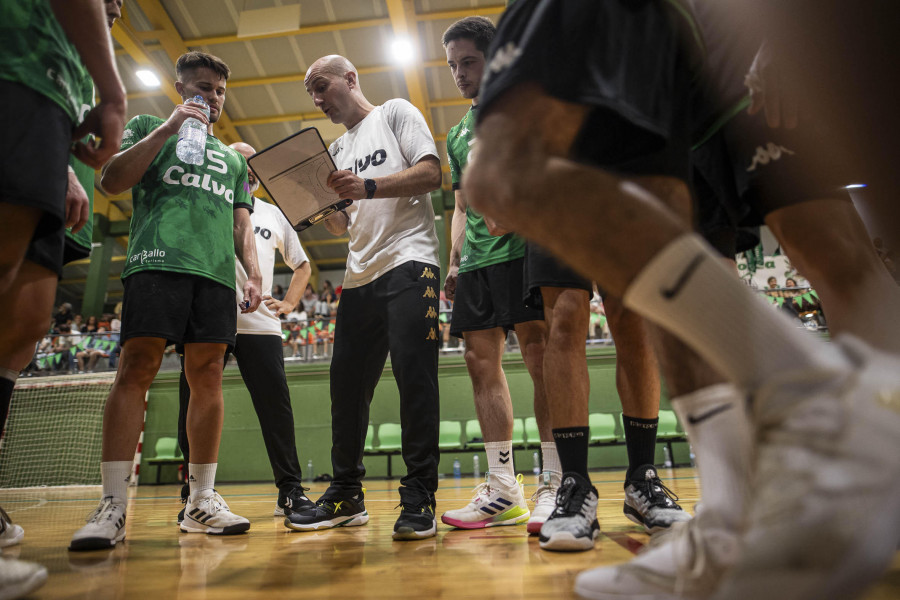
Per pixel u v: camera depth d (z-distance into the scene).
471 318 2.35
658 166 0.87
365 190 2.05
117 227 16.48
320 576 1.21
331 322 10.80
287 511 2.61
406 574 1.21
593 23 0.84
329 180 2.04
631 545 1.48
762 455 0.59
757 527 0.55
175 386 9.77
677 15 0.93
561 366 1.67
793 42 1.12
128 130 2.36
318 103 2.59
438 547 1.60
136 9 10.14
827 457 0.53
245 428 9.45
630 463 1.83
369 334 2.26
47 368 10.75
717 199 1.27
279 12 10.11
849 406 0.55
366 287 2.23
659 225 0.66
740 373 0.63
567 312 1.71
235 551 1.64
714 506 0.78
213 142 2.47
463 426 9.34
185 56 2.49
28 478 9.35
